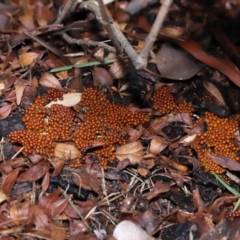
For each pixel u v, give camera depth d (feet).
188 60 3.58
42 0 3.95
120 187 3.29
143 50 3.04
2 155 3.30
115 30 3.14
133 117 3.40
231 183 3.34
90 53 3.61
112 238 3.11
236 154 3.40
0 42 3.76
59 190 3.22
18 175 3.25
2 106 3.42
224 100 3.53
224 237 3.15
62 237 3.13
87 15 3.80
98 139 3.34
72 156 3.30
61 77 3.56
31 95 3.44
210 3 3.80
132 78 3.54
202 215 3.23
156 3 3.88
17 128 3.35
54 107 3.37
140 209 3.24
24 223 3.12
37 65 3.58
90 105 3.42
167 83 3.55
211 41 3.68
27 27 3.84
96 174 3.29
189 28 3.71
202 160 3.34
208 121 3.44
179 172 3.34
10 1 3.95
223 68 3.55
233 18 3.75
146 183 3.31
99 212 3.22
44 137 3.31
